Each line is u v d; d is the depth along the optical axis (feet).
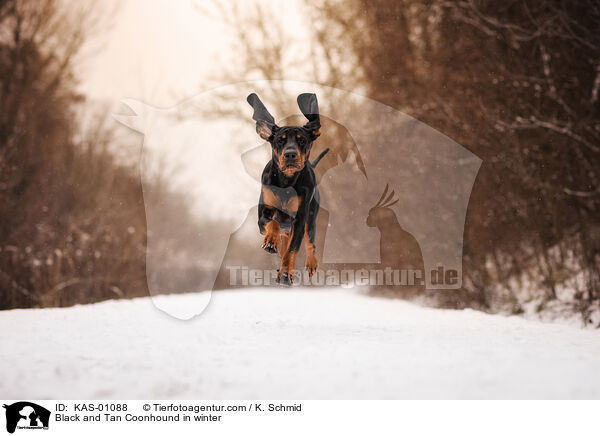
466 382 16.76
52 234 75.25
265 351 22.68
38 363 20.72
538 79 51.39
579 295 50.44
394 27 63.46
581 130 50.52
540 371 17.92
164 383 17.24
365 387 16.38
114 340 26.55
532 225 54.95
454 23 59.11
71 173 78.59
